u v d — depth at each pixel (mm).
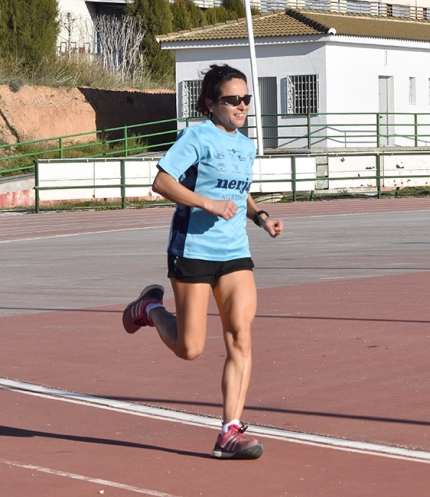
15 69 74750
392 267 24312
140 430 10422
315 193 59469
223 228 9133
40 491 8383
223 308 9219
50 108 73375
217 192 9133
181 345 9273
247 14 55312
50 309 19109
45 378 13141
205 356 14320
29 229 40500
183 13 90125
